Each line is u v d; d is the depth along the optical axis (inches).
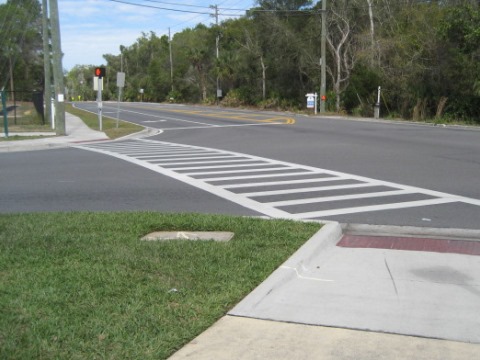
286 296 198.5
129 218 315.6
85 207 375.6
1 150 791.1
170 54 3479.3
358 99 1578.5
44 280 205.5
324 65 1665.8
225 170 538.6
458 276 223.0
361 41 1579.7
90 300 186.2
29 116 1437.0
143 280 208.5
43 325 164.1
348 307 188.5
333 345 158.6
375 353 153.6
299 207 366.9
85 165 592.1
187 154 683.4
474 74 1171.3
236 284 205.8
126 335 160.2
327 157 625.0
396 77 1411.2
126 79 4633.4
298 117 1534.2
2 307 177.8
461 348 157.5
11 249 248.1
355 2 1684.3
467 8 1170.6
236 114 1729.8
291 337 163.8
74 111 2086.6
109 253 243.4
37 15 2780.5
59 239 265.9
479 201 375.6
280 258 238.8
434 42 1259.2
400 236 292.0
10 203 392.5
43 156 695.1
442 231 300.4
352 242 280.2
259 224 301.3
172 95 3329.2
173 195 415.2
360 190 422.3
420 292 204.1
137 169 552.7
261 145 778.2
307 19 2044.8
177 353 152.6
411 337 164.9
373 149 692.7
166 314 176.2
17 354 146.1
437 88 1290.6
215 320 175.8
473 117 1226.0
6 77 2746.1
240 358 150.1
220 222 304.0
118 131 1077.1
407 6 1459.2
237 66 2460.6
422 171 507.8
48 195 421.7
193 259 236.4
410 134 905.5
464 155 617.0
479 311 185.8
